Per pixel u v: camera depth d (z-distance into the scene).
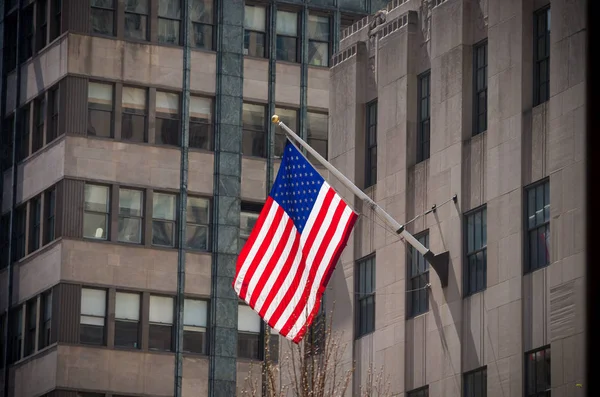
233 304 185.88
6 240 192.00
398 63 121.38
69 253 179.12
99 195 182.38
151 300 182.50
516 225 102.81
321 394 110.00
